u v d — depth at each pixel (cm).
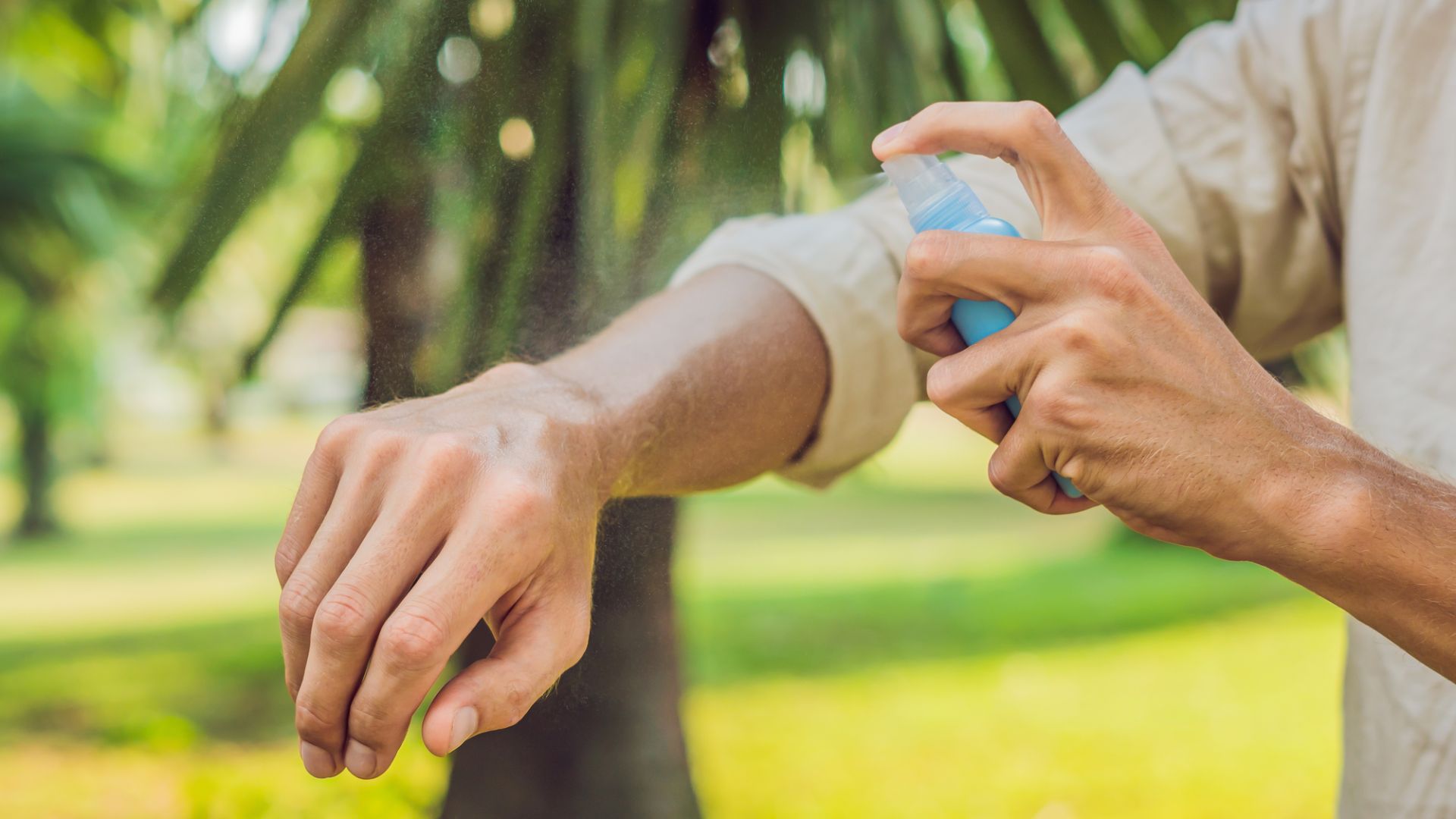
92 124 881
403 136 99
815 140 165
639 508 87
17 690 621
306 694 74
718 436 86
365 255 91
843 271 91
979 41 213
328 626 73
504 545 74
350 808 282
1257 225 98
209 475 2484
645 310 88
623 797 168
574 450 78
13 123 865
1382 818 91
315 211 154
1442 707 89
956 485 2298
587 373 84
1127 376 78
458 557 74
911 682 635
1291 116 98
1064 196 80
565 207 101
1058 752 496
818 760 476
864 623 822
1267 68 98
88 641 805
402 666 73
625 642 152
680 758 180
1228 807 423
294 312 106
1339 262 100
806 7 160
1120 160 98
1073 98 204
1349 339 95
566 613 77
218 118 165
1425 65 92
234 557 1348
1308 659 670
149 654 740
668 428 84
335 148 149
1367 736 92
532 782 160
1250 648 707
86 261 944
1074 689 621
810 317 90
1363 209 94
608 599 85
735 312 88
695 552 1280
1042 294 79
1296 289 100
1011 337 79
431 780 284
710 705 570
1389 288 92
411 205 98
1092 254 78
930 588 995
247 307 161
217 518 1802
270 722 530
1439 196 91
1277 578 976
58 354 1309
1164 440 77
